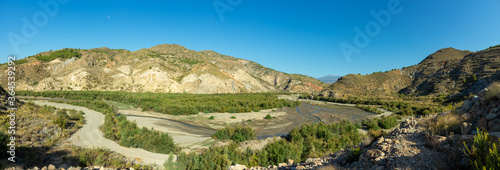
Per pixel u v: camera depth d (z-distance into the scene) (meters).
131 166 20.16
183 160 19.80
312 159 10.40
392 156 6.34
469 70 107.31
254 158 21.75
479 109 7.96
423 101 91.50
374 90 135.50
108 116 45.00
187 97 99.81
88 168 14.23
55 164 18.72
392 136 8.45
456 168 5.10
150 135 30.17
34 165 17.38
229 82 157.88
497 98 7.39
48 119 34.53
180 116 59.69
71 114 46.47
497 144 4.82
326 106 93.69
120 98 90.50
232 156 21.53
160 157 24.55
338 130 37.69
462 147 5.48
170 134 38.69
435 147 6.14
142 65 162.50
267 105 79.75
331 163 8.66
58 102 75.94
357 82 149.75
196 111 63.88
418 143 6.87
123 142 28.28
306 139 29.48
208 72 160.50
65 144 26.41
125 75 150.00
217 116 60.25
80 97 92.50
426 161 5.65
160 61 173.25
